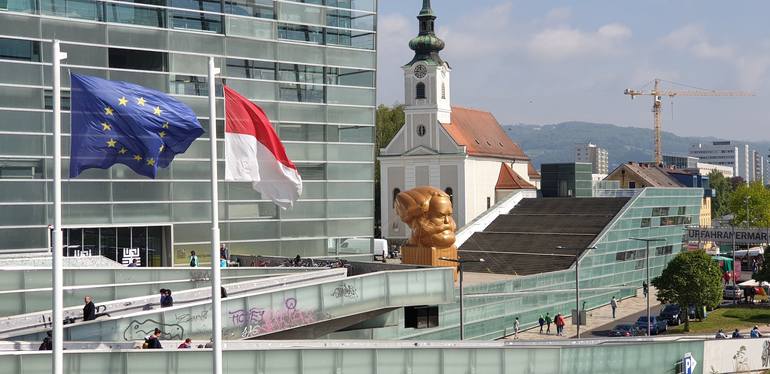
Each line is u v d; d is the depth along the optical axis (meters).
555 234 100.62
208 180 62.50
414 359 32.56
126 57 58.25
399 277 49.31
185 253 61.62
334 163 68.56
